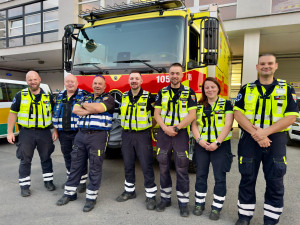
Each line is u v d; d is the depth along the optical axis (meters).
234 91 11.49
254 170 2.53
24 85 6.82
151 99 3.07
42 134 3.40
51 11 12.23
